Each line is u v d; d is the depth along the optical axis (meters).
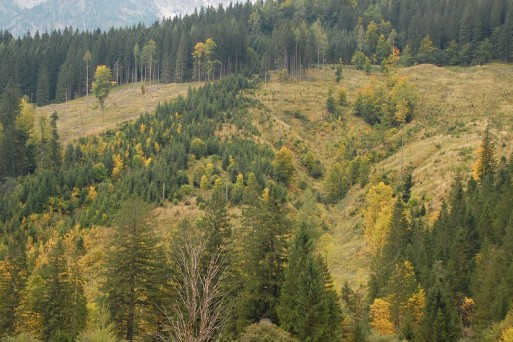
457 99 132.88
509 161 75.31
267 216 35.50
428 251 55.22
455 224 57.22
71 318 37.12
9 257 42.22
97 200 78.69
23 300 40.97
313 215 80.50
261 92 144.50
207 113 115.44
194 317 13.34
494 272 42.09
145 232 37.25
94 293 52.06
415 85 142.75
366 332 37.53
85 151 100.50
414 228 61.19
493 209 59.00
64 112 149.00
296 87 154.25
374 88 136.25
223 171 92.00
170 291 35.69
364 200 90.31
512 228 48.22
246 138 108.88
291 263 32.31
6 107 115.31
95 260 62.22
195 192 83.88
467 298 46.66
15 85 133.62
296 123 131.75
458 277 49.16
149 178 85.44
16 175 100.19
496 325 35.47
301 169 111.94
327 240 68.38
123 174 89.31
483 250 49.38
